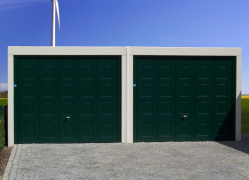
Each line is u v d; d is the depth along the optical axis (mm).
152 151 6895
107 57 8008
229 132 8375
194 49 8188
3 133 7410
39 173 5156
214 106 8328
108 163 5805
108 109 8055
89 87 8031
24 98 7887
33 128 7934
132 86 8047
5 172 5266
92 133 8047
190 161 5934
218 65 8328
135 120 8094
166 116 8195
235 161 5922
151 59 8133
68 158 6230
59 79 7957
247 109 18844
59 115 7969
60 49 7906
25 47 7816
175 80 8203
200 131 8297
